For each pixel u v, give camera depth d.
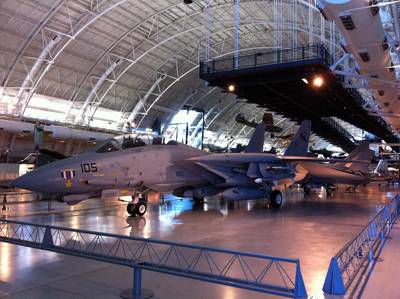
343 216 13.27
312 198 22.75
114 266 6.22
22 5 25.86
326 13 8.23
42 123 33.25
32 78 30.95
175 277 5.62
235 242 8.34
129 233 9.43
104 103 38.66
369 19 8.23
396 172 46.09
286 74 14.19
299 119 25.48
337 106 20.53
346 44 10.10
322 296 4.73
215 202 18.88
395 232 9.54
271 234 9.41
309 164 22.17
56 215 13.02
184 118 49.88
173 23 33.59
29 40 28.58
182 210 14.93
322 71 13.40
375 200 21.08
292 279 5.52
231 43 39.59
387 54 10.73
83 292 4.92
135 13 30.81
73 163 11.19
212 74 14.95
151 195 22.23
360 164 25.52
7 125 29.38
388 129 34.47
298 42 34.12
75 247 7.74
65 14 28.19
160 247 7.75
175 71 41.53
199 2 30.61
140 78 39.34
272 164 16.31
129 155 12.52
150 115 44.75
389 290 4.92
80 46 31.66
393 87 12.87
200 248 4.37
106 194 12.00
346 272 5.55
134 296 4.63
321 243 8.25
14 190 22.22
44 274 5.74
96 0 27.95
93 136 34.66
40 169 10.91
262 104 20.45
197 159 14.16
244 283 4.16
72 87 34.75
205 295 4.84
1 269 6.00
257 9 31.69
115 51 34.50
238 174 15.55
